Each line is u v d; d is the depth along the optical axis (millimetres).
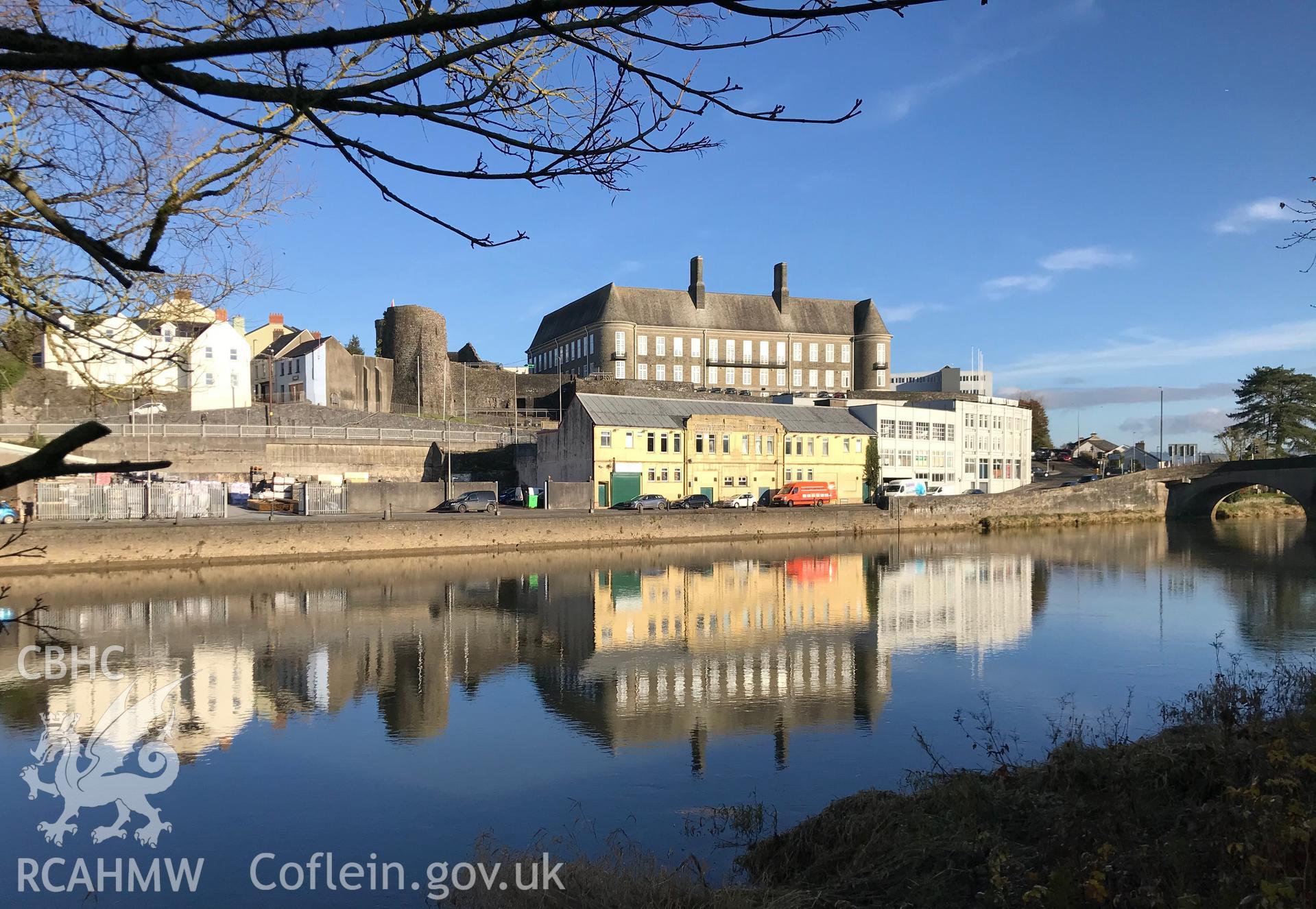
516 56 3936
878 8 2678
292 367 79062
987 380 131000
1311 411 91000
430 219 3529
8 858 9719
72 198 4793
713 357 106750
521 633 23500
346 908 8539
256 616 25719
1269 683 16812
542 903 8062
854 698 16766
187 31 3576
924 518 60906
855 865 7832
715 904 7527
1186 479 74562
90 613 26109
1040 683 17938
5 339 5426
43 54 2273
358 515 48562
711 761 12977
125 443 52969
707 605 28641
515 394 86750
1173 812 7605
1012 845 7547
